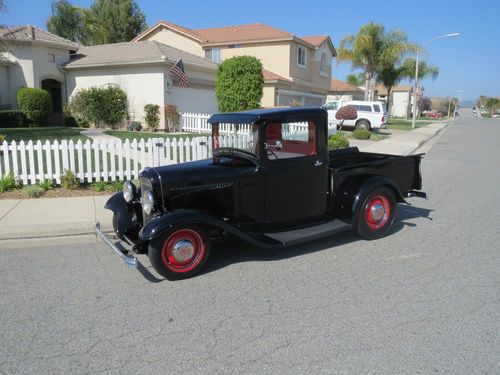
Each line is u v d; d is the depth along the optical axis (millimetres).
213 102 24703
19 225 6504
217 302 4199
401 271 4957
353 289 4469
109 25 40188
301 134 5512
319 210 5770
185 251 4711
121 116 21391
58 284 4660
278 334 3588
